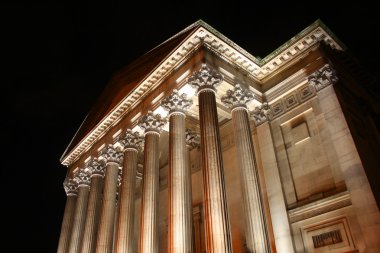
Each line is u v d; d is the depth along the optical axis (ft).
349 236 87.40
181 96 113.91
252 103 118.01
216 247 81.87
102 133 155.12
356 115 107.76
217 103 121.29
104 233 126.93
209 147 94.79
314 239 93.97
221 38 110.83
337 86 104.32
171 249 91.91
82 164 165.37
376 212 82.99
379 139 110.93
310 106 108.37
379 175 97.19
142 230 106.11
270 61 119.03
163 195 155.22
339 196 91.86
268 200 106.93
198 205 133.59
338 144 95.30
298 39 112.78
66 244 158.61
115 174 139.85
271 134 115.14
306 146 106.32
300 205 100.27
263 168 112.16
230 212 119.75
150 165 116.06
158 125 123.03
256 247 87.86
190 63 111.45
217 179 90.27
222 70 110.52
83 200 157.17
